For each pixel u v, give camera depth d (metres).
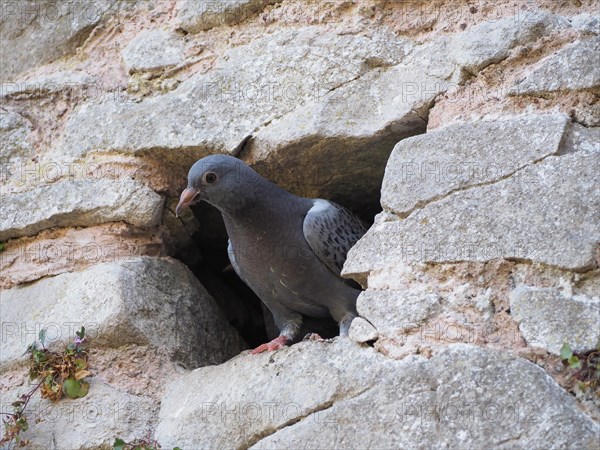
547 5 9.31
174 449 8.34
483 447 7.20
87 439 8.89
